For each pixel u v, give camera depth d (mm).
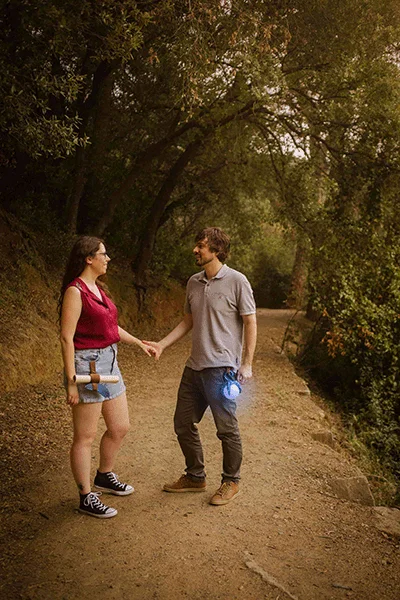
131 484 4887
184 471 5230
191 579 3443
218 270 4418
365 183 12672
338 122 12766
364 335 11078
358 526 4438
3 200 11633
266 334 16344
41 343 8625
